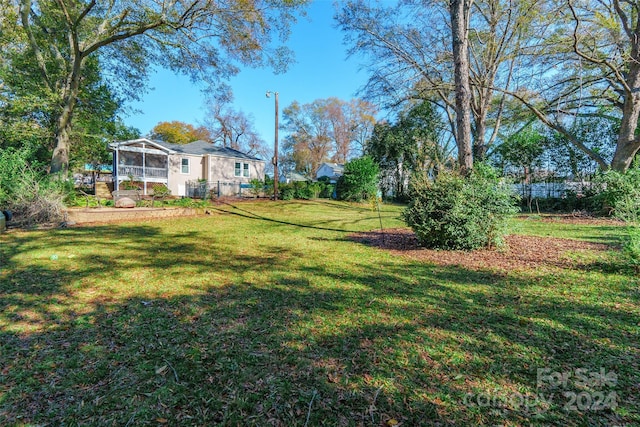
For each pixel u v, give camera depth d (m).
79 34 12.95
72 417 1.69
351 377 2.04
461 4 6.89
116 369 2.13
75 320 2.91
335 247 6.45
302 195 20.70
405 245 6.50
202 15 10.73
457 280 4.12
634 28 10.70
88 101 15.57
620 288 3.63
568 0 7.61
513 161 14.90
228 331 2.69
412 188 6.43
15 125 11.80
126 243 6.71
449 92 15.08
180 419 1.69
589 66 10.26
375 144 22.91
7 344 2.46
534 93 10.80
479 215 5.64
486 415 1.70
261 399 1.84
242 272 4.56
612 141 12.83
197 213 12.65
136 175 19.92
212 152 23.77
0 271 4.49
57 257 5.35
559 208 13.48
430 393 1.89
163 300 3.43
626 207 4.64
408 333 2.64
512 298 3.43
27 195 9.29
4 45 12.46
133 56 13.63
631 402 1.77
